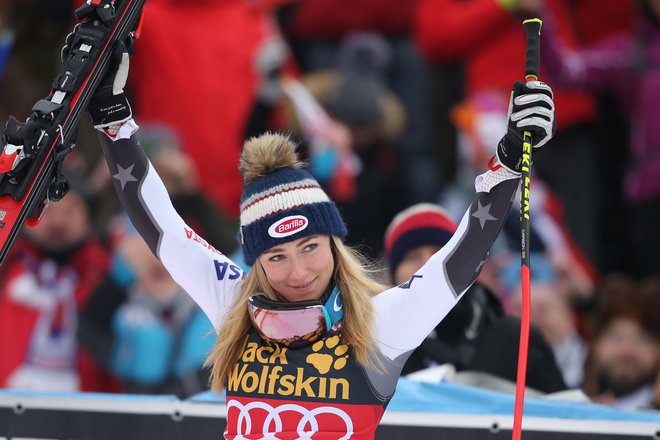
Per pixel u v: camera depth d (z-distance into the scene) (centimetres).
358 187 2316
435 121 2423
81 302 2041
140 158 1145
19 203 1008
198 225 2123
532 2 2261
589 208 2455
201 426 1316
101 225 2130
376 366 1071
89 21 1073
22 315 2042
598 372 2009
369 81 2353
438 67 2420
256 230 1077
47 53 2361
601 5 2538
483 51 2373
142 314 1991
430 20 2391
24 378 2020
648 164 2355
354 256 1175
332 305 1085
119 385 2011
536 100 1002
